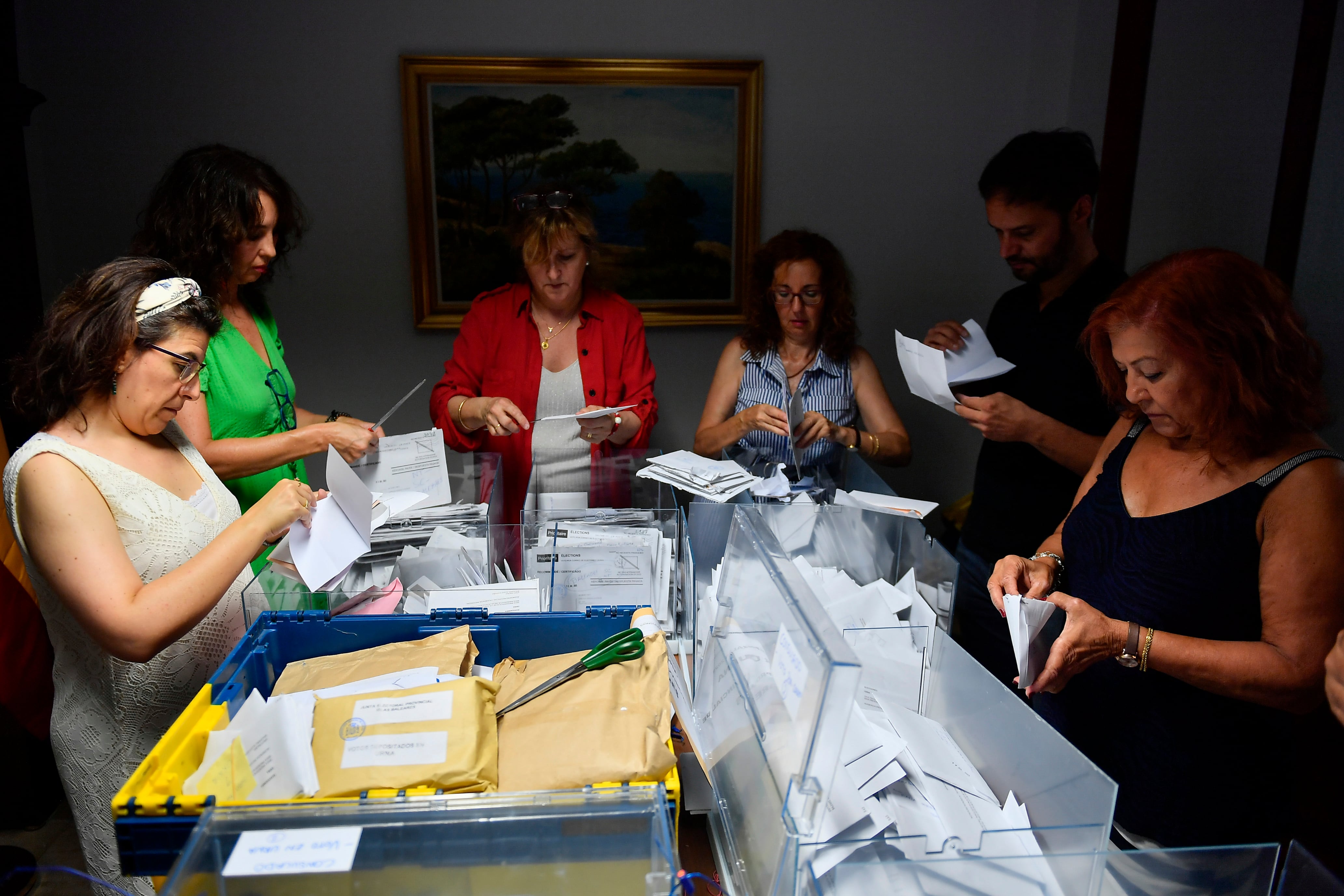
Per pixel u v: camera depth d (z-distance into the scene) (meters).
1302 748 2.19
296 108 2.92
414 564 1.48
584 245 2.11
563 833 0.81
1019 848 0.80
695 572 1.52
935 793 0.93
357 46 2.89
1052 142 1.80
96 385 1.16
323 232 3.04
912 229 3.28
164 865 0.83
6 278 2.21
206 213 1.64
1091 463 1.76
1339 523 1.04
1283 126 2.14
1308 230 2.08
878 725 1.03
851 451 2.12
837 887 0.76
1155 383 1.14
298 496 1.26
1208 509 1.14
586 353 2.22
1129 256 2.88
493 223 3.07
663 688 1.04
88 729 1.26
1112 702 1.24
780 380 2.28
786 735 0.78
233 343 1.78
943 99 3.16
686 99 3.03
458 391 2.21
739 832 0.91
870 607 1.35
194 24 2.80
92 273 1.16
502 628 1.18
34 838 2.15
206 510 1.34
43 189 2.85
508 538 1.61
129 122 2.85
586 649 1.18
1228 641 1.12
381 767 0.89
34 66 2.76
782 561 0.95
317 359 3.16
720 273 3.21
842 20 3.05
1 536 1.85
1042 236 1.82
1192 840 1.18
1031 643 1.14
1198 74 2.47
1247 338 1.07
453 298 3.12
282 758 0.89
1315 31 2.03
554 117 3.00
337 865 0.77
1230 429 1.11
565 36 2.97
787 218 3.22
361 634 1.18
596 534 1.58
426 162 2.98
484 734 0.93
